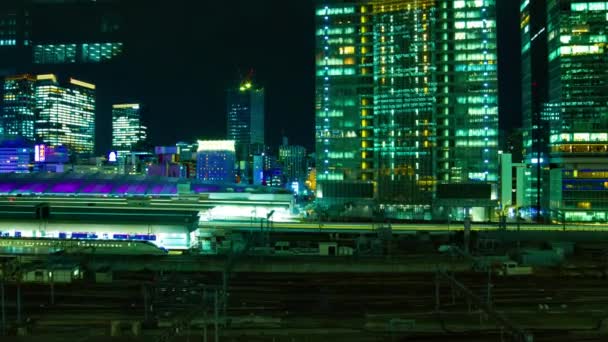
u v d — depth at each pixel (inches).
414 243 5684.1
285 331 2915.8
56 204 6978.4
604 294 3710.6
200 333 2866.6
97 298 3607.3
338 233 6318.9
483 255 4881.9
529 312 3275.1
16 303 3481.8
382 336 2832.2
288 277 4266.7
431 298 3644.2
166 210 6097.4
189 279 4128.9
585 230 6368.1
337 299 3624.5
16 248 5068.9
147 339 2763.3
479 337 2797.7
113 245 5059.1
